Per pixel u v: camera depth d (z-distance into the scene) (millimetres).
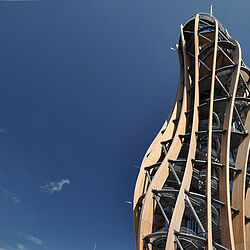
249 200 21438
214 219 19688
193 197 18500
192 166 20125
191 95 27031
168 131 24750
